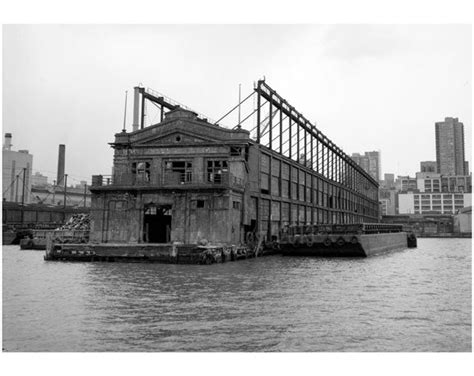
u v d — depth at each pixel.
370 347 13.27
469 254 53.56
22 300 19.73
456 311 18.14
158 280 25.88
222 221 39.75
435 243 91.69
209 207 40.12
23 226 69.31
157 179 42.28
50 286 23.53
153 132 44.28
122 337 14.00
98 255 36.56
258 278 27.03
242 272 30.09
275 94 54.19
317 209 71.56
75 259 37.06
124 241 41.41
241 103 49.41
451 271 32.81
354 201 100.81
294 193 61.19
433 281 27.00
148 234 45.44
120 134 44.81
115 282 25.02
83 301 19.48
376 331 14.97
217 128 43.06
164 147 43.75
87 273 29.03
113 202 42.22
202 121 46.72
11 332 14.53
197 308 18.11
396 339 14.09
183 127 43.72
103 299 19.94
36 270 30.70
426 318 16.84
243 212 43.06
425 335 14.55
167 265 34.19
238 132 42.59
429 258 46.28
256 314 17.12
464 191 198.50
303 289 23.06
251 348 13.02
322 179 74.94
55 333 14.43
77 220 50.50
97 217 42.28
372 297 21.06
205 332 14.56
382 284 25.31
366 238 45.28
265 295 21.16
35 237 57.19
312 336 14.27
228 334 14.38
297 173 62.59
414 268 34.94
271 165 51.91
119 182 43.28
